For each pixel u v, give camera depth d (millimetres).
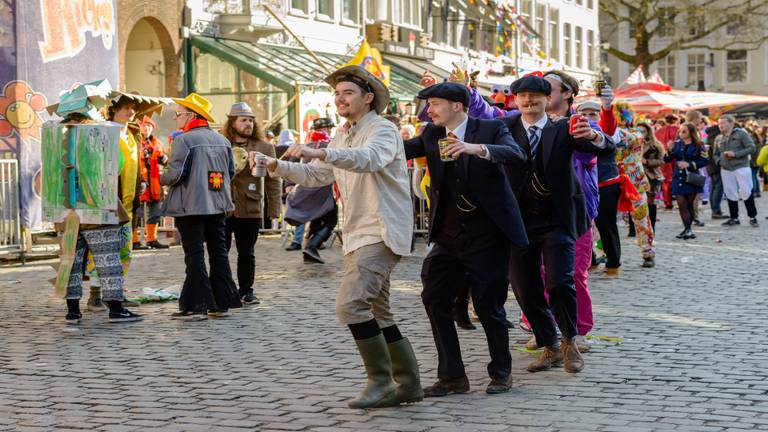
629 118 12984
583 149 6871
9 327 9258
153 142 16531
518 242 6297
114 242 9375
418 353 7816
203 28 25578
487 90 41531
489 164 6285
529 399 6312
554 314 7109
